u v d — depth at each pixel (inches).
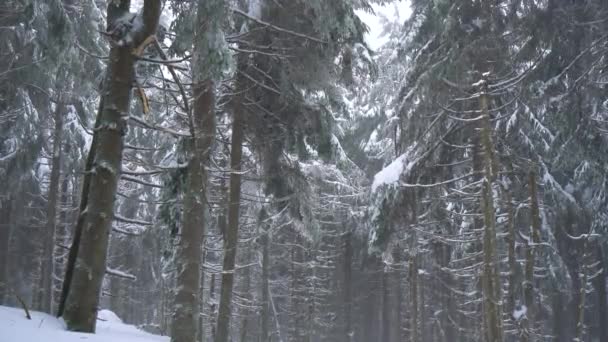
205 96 433.1
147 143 783.7
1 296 965.2
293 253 1312.7
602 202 909.2
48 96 681.6
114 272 339.6
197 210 408.2
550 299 1330.0
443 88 636.7
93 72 613.6
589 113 639.8
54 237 816.3
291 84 511.2
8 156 753.6
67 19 453.7
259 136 571.5
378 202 667.4
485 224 553.3
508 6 617.9
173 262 562.3
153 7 348.5
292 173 594.2
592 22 560.4
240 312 1242.0
